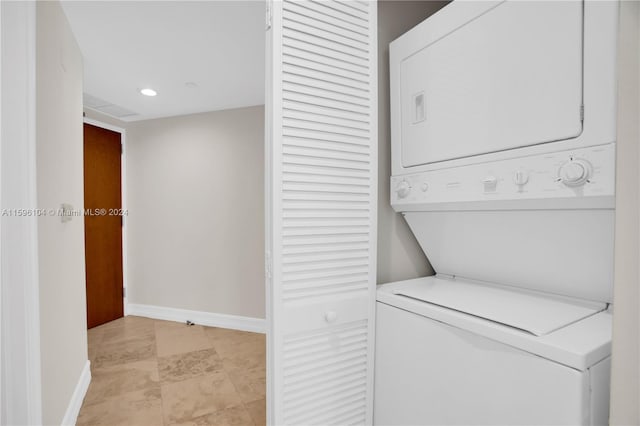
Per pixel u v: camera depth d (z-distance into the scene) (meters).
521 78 0.92
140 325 3.72
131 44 2.30
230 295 3.71
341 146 1.18
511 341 0.82
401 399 1.16
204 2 1.87
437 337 1.02
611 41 0.75
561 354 0.72
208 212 3.79
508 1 0.95
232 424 2.02
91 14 1.96
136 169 4.00
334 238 1.17
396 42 1.36
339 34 1.17
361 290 1.24
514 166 0.95
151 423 2.02
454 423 0.96
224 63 2.59
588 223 0.91
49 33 1.66
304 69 1.10
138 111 3.68
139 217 4.00
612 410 0.67
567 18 0.82
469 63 1.07
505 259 1.20
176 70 2.71
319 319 1.14
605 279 0.95
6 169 1.35
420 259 1.59
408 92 1.31
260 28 2.13
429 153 1.22
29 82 1.39
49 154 1.65
